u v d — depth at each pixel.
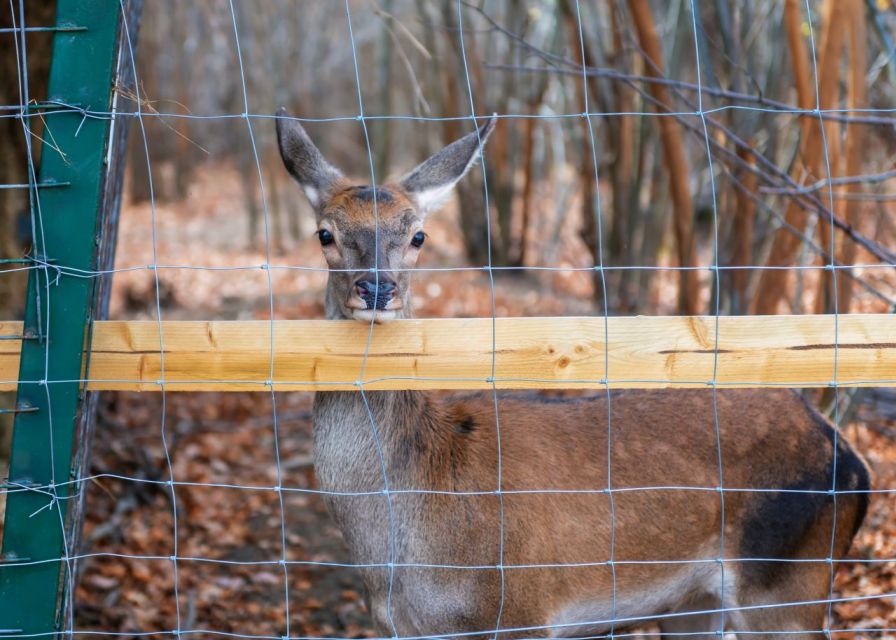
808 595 5.87
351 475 5.38
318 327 4.59
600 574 5.70
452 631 5.50
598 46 12.67
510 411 5.86
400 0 23.50
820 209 6.60
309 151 5.84
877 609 7.38
